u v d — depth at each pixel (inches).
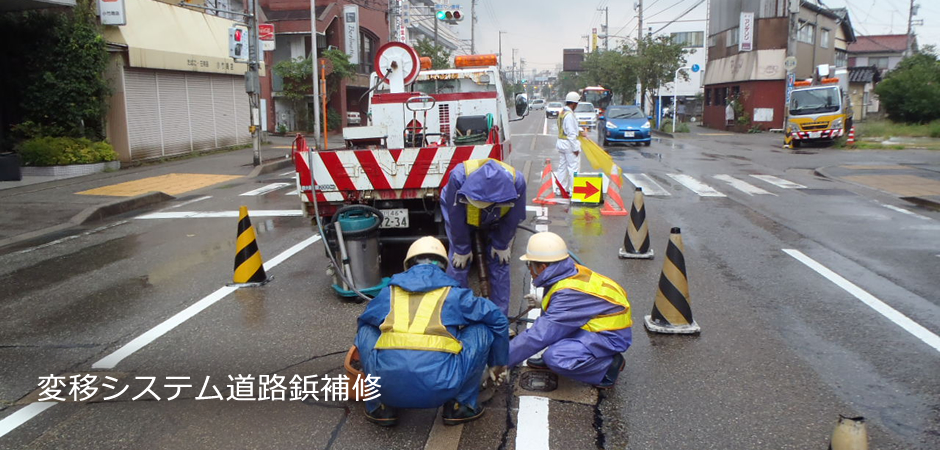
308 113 1331.2
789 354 201.0
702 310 242.1
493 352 160.9
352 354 176.1
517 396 173.9
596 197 467.2
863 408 166.7
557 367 168.2
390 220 282.4
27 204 478.0
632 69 1599.4
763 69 1425.9
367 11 1504.7
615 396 173.9
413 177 275.0
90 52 641.6
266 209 471.2
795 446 149.0
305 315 241.6
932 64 1424.7
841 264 306.3
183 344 215.6
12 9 620.4
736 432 155.4
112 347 214.5
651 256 316.5
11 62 644.7
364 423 162.1
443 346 144.4
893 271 293.0
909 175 616.7
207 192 565.6
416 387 142.6
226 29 893.8
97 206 461.4
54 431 160.7
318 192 277.9
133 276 301.1
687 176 634.8
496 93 366.6
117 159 692.1
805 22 1469.0
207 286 281.9
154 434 158.6
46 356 207.9
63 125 652.7
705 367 191.6
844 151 917.8
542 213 434.0
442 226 288.2
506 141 379.2
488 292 216.2
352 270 254.8
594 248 337.7
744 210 450.0
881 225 395.2
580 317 169.3
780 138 1244.5
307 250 343.0
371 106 366.0
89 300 265.9
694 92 2258.9
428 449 149.4
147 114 740.0
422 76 400.5
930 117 1354.6
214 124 881.5
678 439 152.6
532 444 150.9
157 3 756.6
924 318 232.4
